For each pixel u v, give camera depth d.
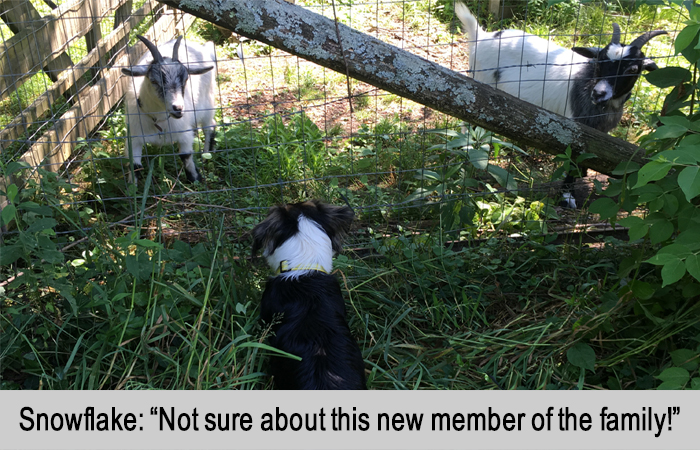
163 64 2.06
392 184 2.23
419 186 2.12
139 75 2.05
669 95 1.47
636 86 2.70
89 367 1.45
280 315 1.43
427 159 2.22
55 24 2.27
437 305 1.63
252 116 2.62
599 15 3.46
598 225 1.99
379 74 1.53
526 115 1.62
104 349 1.42
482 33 2.52
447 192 1.91
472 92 1.58
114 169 2.25
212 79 2.47
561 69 2.32
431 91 1.56
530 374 1.49
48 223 1.40
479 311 1.68
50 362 1.49
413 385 1.47
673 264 1.18
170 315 1.49
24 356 1.44
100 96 2.45
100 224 1.66
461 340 1.55
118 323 1.44
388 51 1.52
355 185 2.23
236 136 2.42
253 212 1.86
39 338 1.51
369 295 1.70
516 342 1.51
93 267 1.58
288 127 2.44
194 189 2.21
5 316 1.47
